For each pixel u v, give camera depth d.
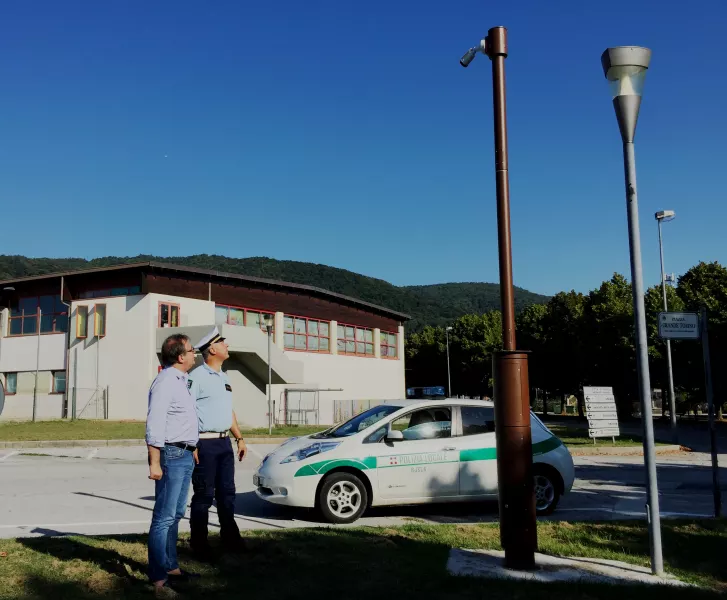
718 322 39.19
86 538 6.71
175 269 32.28
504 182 6.15
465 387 70.81
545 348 54.75
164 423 4.92
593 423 21.72
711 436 8.71
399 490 8.94
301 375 34.75
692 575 5.82
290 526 8.31
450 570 5.67
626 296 47.28
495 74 6.29
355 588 5.10
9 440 20.92
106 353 31.67
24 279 33.47
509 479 5.82
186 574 5.26
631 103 6.21
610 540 7.11
